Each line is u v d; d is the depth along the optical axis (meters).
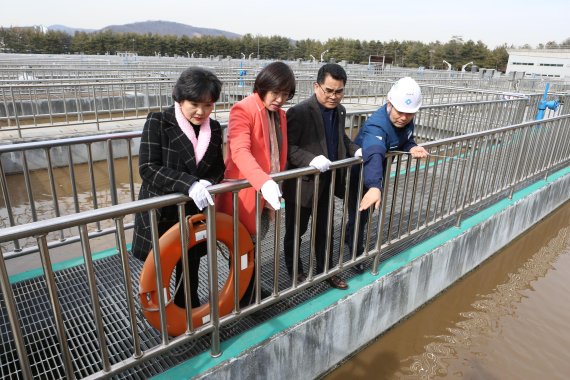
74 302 2.76
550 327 3.87
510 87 18.11
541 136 4.98
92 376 1.85
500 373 3.28
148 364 2.24
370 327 3.28
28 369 1.64
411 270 3.45
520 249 5.29
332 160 2.83
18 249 3.02
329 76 2.54
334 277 3.05
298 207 2.48
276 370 2.57
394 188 3.10
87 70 14.16
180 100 1.95
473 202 4.10
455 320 3.90
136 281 3.00
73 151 8.10
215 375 2.21
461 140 3.54
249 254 2.42
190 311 2.12
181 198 1.89
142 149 2.03
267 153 2.34
